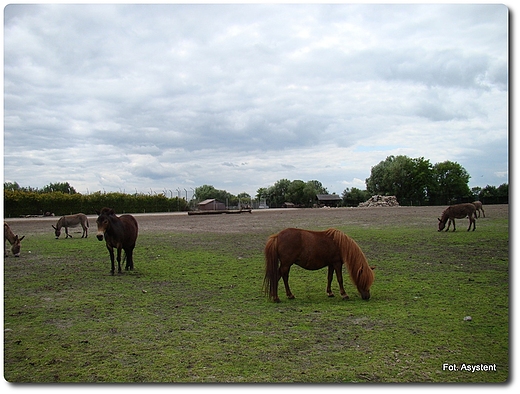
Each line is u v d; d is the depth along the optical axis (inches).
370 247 645.3
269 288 352.5
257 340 240.2
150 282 418.6
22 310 313.1
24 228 1219.2
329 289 354.0
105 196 2314.2
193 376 194.1
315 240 339.3
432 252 580.7
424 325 263.3
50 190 2504.9
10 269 505.4
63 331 262.1
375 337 242.2
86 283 416.2
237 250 662.5
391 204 3075.8
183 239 850.1
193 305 324.8
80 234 1018.7
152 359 214.8
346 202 3988.7
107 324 275.7
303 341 237.5
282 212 2267.5
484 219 1200.2
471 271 441.4
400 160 3794.3
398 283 389.4
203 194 3922.2
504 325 262.4
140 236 927.7
